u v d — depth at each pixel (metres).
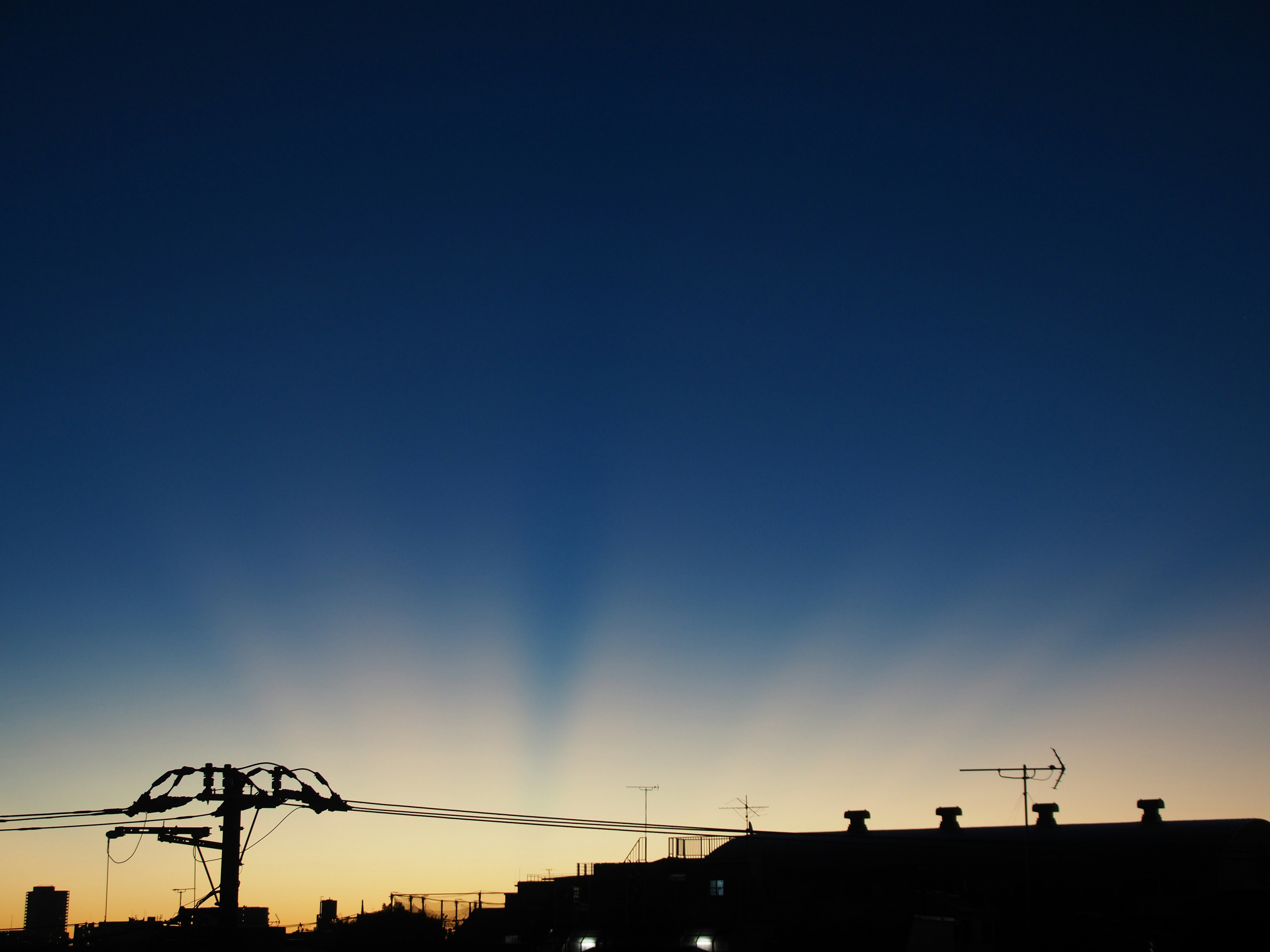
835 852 68.31
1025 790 58.78
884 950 55.59
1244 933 58.81
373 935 58.38
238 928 37.38
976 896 63.84
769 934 57.34
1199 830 64.94
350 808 35.72
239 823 35.19
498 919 66.31
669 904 59.81
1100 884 63.53
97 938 41.34
